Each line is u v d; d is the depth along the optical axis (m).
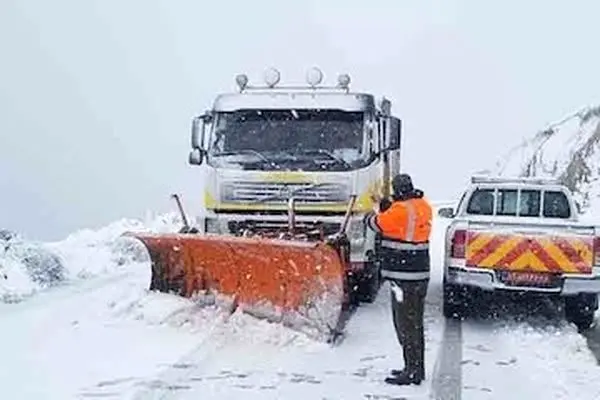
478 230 12.09
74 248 18.19
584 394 8.83
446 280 12.50
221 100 13.88
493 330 12.26
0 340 10.66
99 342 10.66
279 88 14.35
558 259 11.84
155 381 8.98
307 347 10.70
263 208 13.32
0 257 14.68
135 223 22.28
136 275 16.62
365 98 13.64
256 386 8.92
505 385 9.18
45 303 13.14
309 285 11.05
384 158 14.89
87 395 8.44
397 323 9.27
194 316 11.84
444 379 9.41
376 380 9.29
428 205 9.45
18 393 8.46
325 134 13.51
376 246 13.66
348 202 13.18
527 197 13.60
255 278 11.66
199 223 13.75
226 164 13.48
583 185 35.47
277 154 13.47
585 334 12.23
